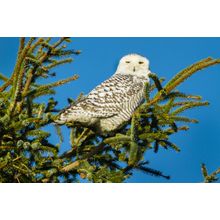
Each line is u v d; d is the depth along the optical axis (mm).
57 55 10781
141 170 10625
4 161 9656
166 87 9828
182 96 9883
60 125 11711
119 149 11078
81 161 10383
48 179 10453
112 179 10062
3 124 9758
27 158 10055
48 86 10320
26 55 10055
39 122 10078
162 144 10477
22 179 10102
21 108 10289
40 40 10344
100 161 11211
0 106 10203
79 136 11977
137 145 9867
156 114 10078
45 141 10453
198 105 10164
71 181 10695
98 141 12016
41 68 10703
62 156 11180
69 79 10422
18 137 9945
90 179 10078
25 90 10523
